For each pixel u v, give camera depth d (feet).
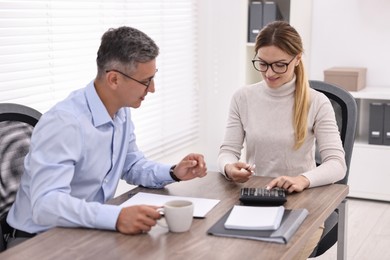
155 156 11.76
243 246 4.47
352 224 11.62
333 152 6.93
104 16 9.98
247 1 13.41
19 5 8.14
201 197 5.81
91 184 5.83
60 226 4.93
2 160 5.76
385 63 13.73
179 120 12.66
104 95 5.71
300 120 7.20
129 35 5.48
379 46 13.70
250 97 7.61
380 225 11.59
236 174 6.36
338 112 7.72
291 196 5.89
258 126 7.47
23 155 5.96
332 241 7.33
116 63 5.46
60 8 8.89
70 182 5.51
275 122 7.40
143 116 11.28
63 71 9.12
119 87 5.58
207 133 13.83
